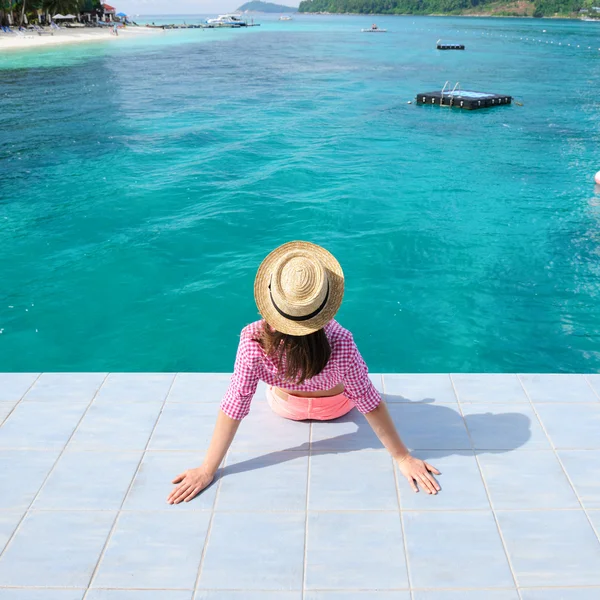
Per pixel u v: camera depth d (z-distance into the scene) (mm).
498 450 3025
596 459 2949
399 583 2297
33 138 17516
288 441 3131
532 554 2418
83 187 12586
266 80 32750
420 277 8586
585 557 2402
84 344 7012
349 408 3305
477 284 8359
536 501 2693
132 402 3443
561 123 20453
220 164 14586
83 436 3154
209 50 56406
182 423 3258
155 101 25125
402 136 18219
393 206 11477
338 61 44719
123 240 9812
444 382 3633
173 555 2441
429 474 2834
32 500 2729
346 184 12891
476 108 23391
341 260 9133
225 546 2482
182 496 2725
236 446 3096
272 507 2686
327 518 2621
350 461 2973
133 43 65000
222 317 7625
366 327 7375
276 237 10031
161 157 15312
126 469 2922
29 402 3439
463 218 10836
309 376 2541
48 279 8477
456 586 2279
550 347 6914
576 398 3426
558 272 8680
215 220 10703
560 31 99312
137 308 7805
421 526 2570
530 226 10445
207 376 3701
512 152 16047
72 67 38531
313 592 2266
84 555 2441
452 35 89812
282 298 2270
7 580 2326
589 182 13148
